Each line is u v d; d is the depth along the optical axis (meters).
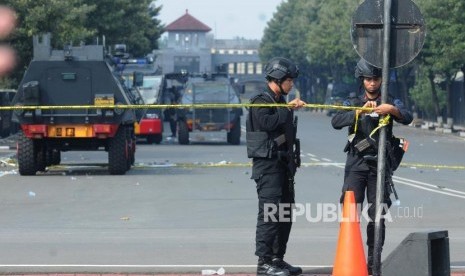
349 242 23.94
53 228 39.06
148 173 66.06
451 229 38.47
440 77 167.62
